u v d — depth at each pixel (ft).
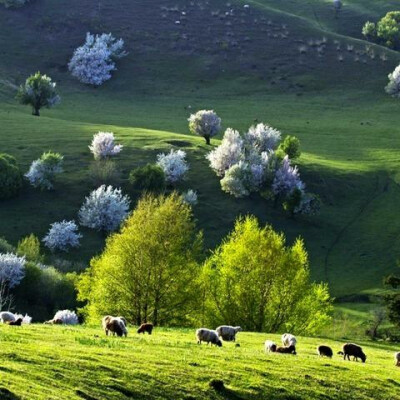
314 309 251.19
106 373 101.60
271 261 246.06
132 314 235.81
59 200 493.36
